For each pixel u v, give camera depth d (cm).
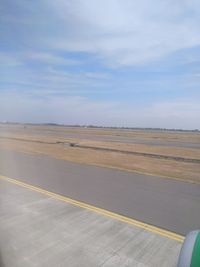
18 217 660
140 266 448
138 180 1115
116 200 814
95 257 474
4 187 959
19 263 452
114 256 479
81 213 694
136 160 1773
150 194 891
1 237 549
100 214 688
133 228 601
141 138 4753
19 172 1246
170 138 5069
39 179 1098
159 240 543
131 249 504
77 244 522
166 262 460
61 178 1126
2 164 1462
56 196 849
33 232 574
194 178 1186
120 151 2278
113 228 600
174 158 1900
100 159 1764
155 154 2139
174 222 638
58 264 451
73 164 1512
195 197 860
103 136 4959
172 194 896
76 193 888
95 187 976
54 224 619
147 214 692
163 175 1245
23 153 1977
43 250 497
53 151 2155
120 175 1219
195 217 673
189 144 3397
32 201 794
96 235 563
